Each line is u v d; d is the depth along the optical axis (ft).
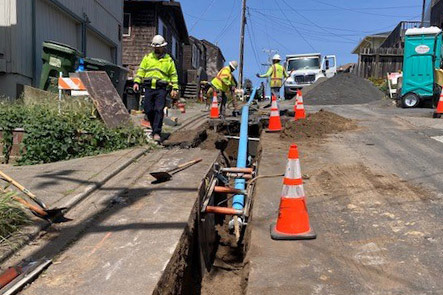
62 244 12.45
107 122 26.11
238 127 39.34
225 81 40.16
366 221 14.08
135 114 43.06
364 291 9.99
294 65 84.43
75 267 11.23
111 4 55.62
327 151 24.21
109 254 11.94
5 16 31.81
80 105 26.86
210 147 29.63
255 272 11.10
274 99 32.63
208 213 18.15
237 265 18.40
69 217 14.43
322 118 34.01
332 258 11.71
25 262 11.26
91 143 24.44
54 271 11.03
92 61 37.65
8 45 31.96
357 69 92.94
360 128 31.89
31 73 34.53
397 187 17.38
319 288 10.21
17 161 23.39
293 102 68.64
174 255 12.09
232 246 20.22
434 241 12.42
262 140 28.37
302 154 23.57
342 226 13.79
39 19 36.11
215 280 16.65
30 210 14.01
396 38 103.65
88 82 27.68
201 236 16.78
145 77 26.22
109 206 15.65
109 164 20.98
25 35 33.42
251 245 12.69
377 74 89.15
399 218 14.20
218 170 22.67
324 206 15.58
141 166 21.39
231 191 19.71
